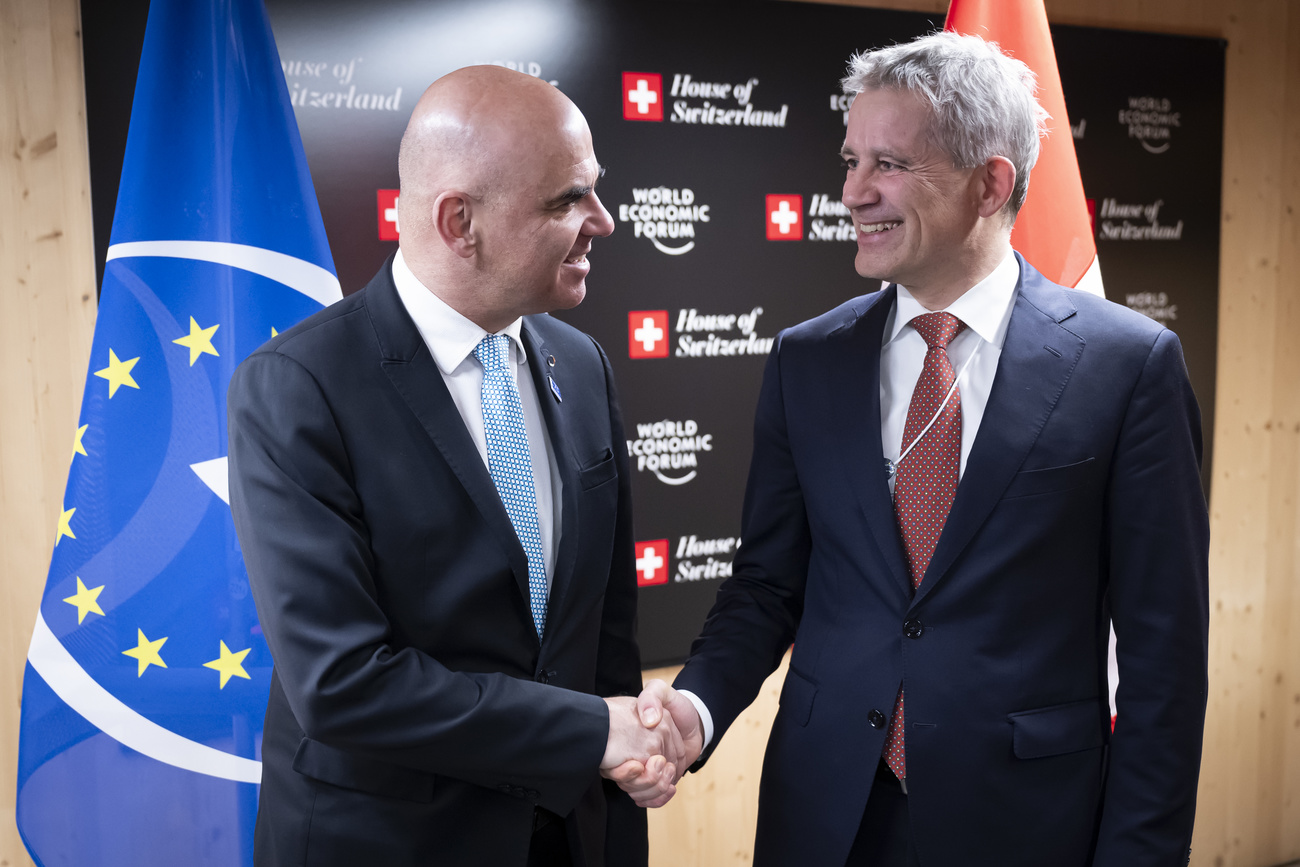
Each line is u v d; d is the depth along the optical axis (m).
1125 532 1.07
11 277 1.71
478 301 1.05
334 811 1.02
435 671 0.97
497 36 1.90
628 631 1.27
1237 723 2.75
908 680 1.08
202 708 1.47
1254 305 2.61
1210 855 2.77
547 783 1.02
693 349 2.11
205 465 1.43
